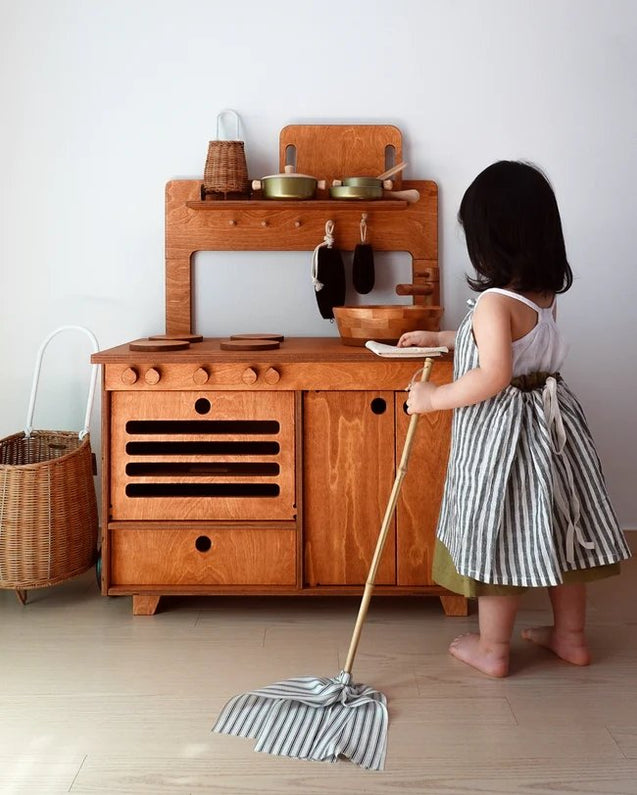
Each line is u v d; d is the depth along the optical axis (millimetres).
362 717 1610
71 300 2551
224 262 2527
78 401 2586
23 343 2562
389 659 1883
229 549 2127
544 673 1811
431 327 2385
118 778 1427
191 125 2500
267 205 2342
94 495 2346
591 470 1789
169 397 2094
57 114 2494
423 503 2100
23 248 2531
